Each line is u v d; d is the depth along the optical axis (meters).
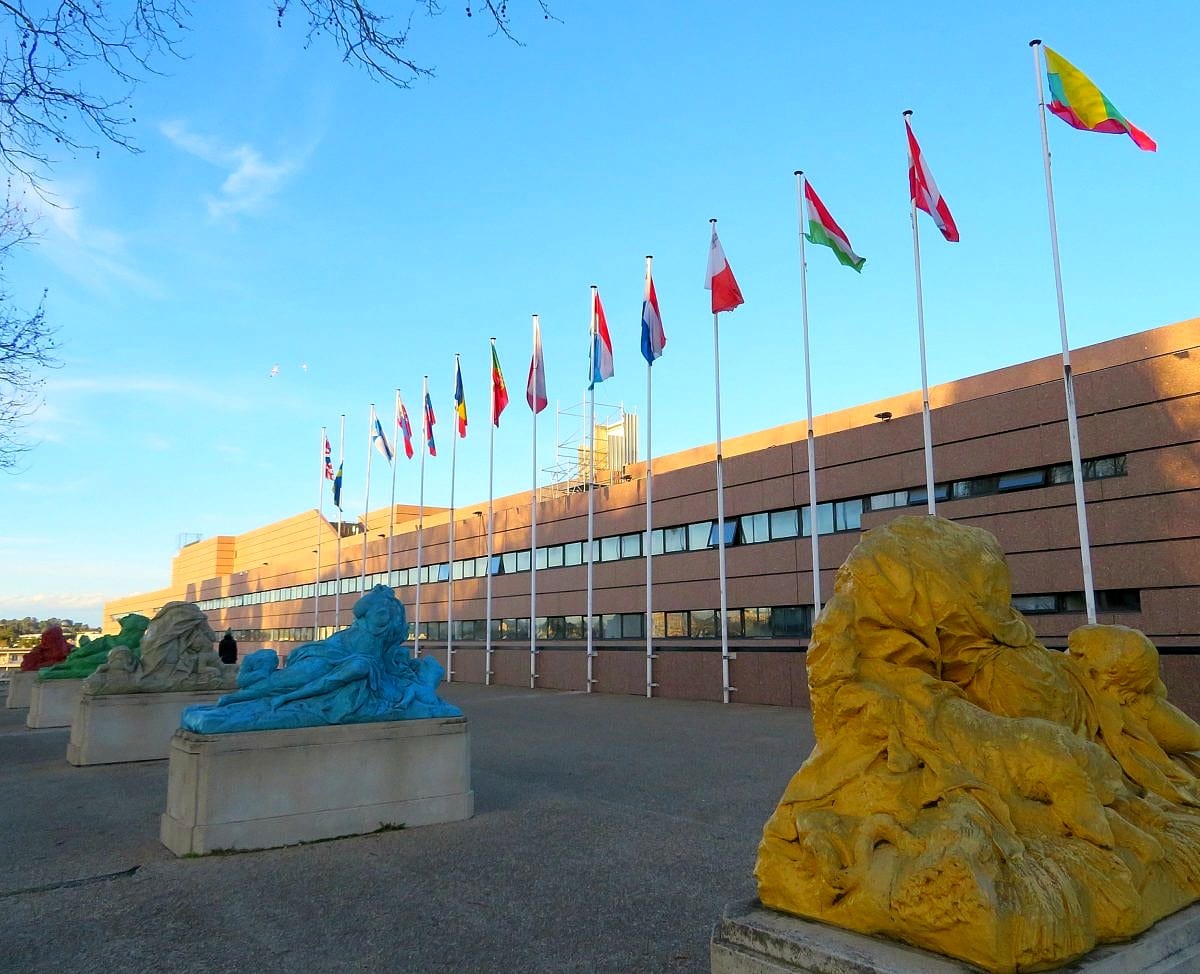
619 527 29.98
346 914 6.07
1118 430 17.20
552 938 5.48
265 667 8.95
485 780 11.50
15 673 25.62
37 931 5.82
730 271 21.66
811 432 19.16
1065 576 17.72
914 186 17.33
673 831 8.34
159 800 10.55
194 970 5.12
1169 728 4.46
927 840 3.18
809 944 3.19
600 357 25.16
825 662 3.85
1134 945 3.16
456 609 39.69
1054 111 15.41
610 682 27.39
